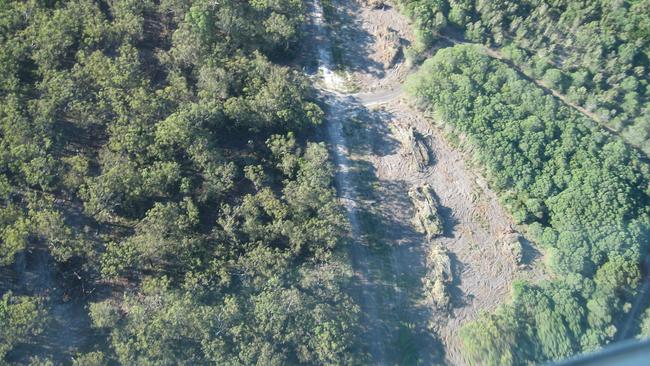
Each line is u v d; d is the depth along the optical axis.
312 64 125.31
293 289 96.56
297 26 123.31
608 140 120.38
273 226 101.06
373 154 118.44
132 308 90.62
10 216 90.06
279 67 117.44
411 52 125.94
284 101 111.38
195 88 111.44
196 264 95.75
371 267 108.25
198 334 90.81
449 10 130.38
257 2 119.81
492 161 115.56
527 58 127.69
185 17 113.38
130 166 97.00
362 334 102.31
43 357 89.00
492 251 113.19
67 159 96.19
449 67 122.38
